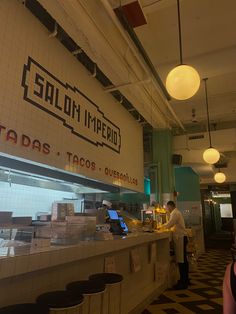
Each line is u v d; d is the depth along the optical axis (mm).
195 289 4801
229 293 966
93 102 4395
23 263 1638
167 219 6121
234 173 10438
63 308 1658
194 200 10188
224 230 16844
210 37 4523
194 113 7293
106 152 4699
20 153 2742
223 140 7340
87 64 4344
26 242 2057
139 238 3547
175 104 6895
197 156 7539
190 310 3705
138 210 7465
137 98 5266
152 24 4223
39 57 3186
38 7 3260
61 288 2334
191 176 10375
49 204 4520
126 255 3645
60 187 4441
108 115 4934
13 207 3812
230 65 4801
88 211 3766
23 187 4008
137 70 4676
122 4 3250
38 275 2096
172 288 4895
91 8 3244
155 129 7641
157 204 6363
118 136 5293
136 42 4527
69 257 2082
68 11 3041
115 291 3100
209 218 14688
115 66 4113
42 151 3066
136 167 6137
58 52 3572
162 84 5414
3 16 2713
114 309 3029
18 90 2799
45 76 3254
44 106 3176
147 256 4449
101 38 3500
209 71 4945
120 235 3541
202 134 7594
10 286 1853
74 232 2412
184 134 8039
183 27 4309
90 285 2111
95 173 4246
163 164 7445
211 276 5883
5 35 2713
